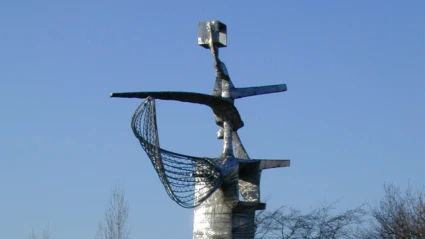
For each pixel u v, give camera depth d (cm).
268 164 2483
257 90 2486
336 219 3875
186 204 2288
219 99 2352
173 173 2227
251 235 2420
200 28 2441
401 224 3834
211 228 2369
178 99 2269
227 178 2358
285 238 3434
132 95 2166
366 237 3859
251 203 2395
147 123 2178
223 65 2434
